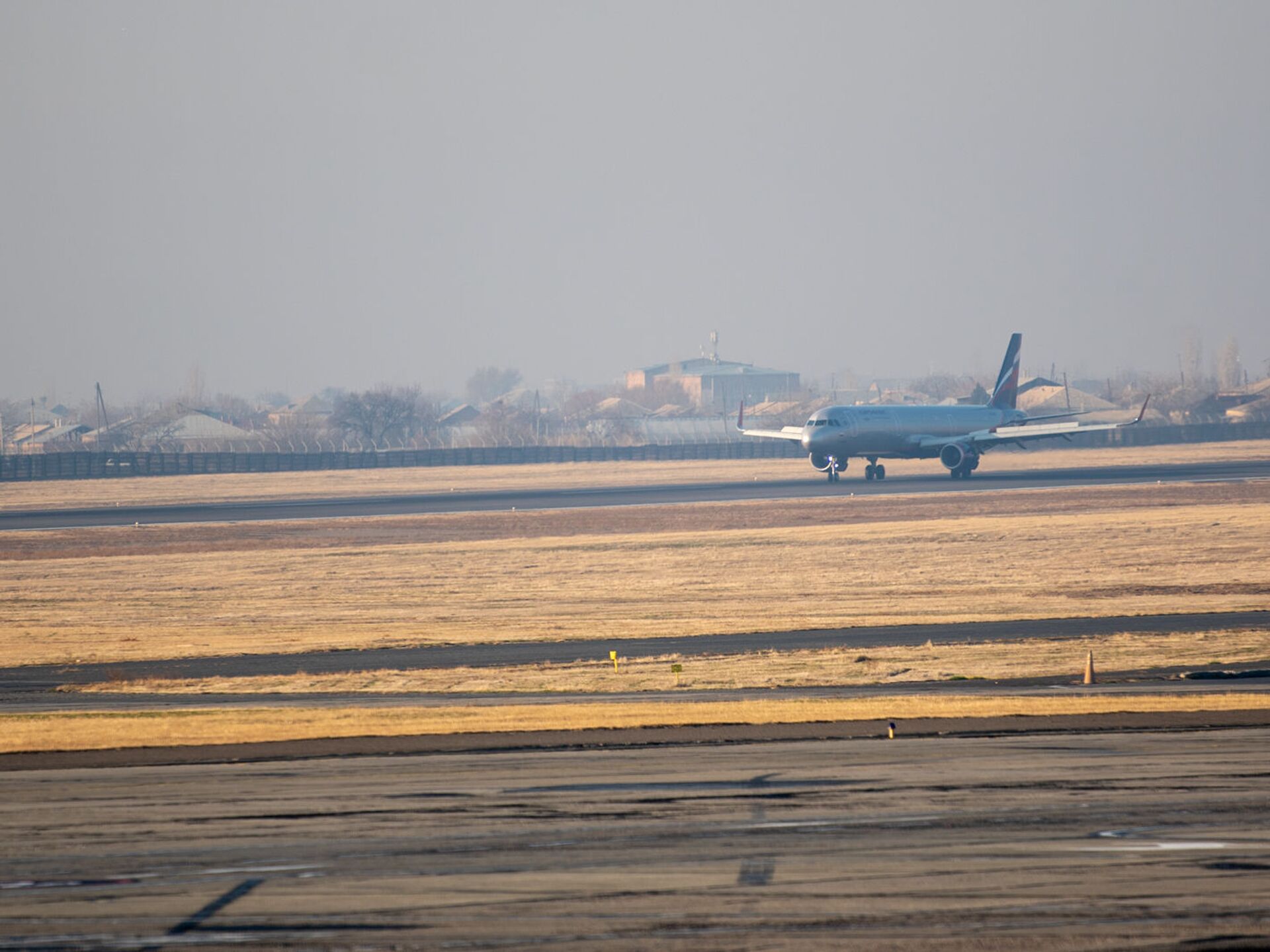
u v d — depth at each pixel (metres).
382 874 73.75
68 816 86.69
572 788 94.06
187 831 82.75
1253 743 107.69
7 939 64.75
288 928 65.75
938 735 113.25
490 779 97.62
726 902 68.44
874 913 66.62
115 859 76.69
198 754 108.56
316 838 81.00
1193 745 106.94
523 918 66.69
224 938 64.50
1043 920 65.50
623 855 76.88
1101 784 92.56
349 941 63.97
